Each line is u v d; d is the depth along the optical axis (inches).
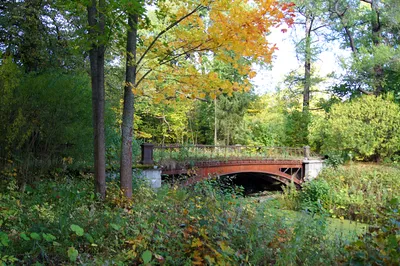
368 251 140.9
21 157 320.8
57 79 360.8
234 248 171.0
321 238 203.9
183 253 156.7
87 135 375.6
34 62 468.8
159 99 322.3
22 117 305.7
